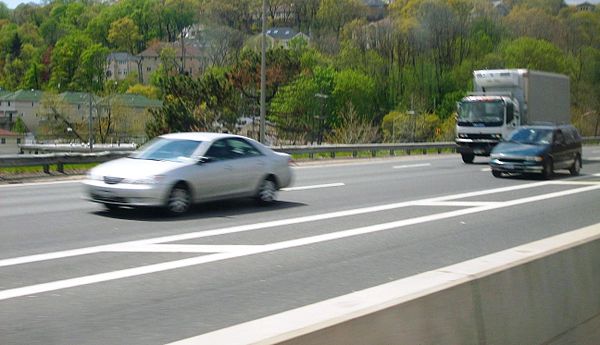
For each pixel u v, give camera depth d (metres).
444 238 12.55
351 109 62.06
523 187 22.19
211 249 11.14
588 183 23.62
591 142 62.78
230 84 56.06
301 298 8.14
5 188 20.23
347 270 9.77
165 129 51.78
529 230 13.58
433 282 5.00
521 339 5.57
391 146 41.47
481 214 15.77
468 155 34.06
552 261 6.18
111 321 7.07
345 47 89.38
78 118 91.00
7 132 101.44
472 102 32.94
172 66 101.50
